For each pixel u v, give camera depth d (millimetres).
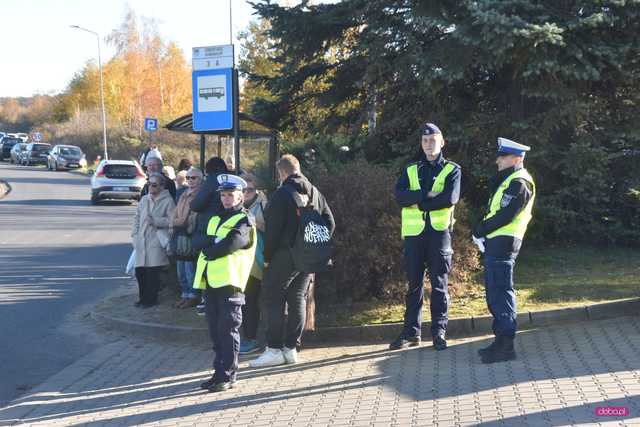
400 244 8102
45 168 48656
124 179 25156
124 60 64938
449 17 10109
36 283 11609
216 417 5645
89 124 62344
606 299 8031
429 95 10664
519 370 6160
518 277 9438
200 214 7086
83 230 18469
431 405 5496
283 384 6367
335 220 8141
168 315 8805
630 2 9242
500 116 10938
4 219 20812
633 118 10734
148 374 6977
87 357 7602
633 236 11039
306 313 7461
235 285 6293
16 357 7648
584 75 9344
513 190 6363
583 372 5953
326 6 11914
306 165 11617
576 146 10211
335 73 12156
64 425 5684
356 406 5629
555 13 9594
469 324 7609
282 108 13062
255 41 24234
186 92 65688
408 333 7223
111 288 11242
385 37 10781
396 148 11562
